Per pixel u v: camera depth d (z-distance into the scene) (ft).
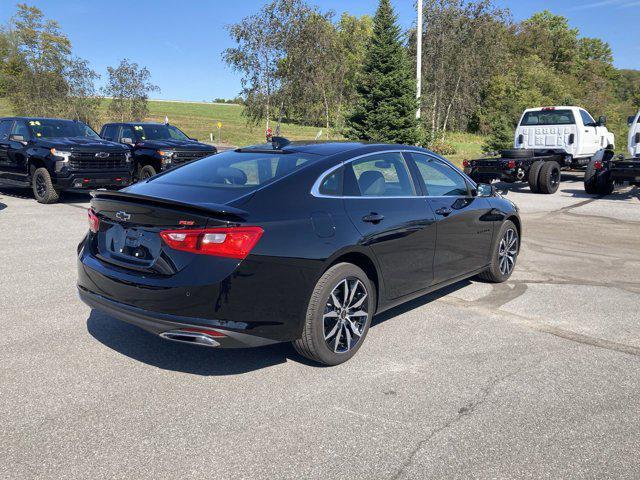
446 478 8.47
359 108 73.87
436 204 15.43
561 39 302.66
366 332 13.23
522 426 10.02
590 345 13.97
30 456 8.91
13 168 39.83
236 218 10.67
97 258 12.26
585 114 51.98
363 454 9.08
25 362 12.46
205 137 151.02
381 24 71.92
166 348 13.39
